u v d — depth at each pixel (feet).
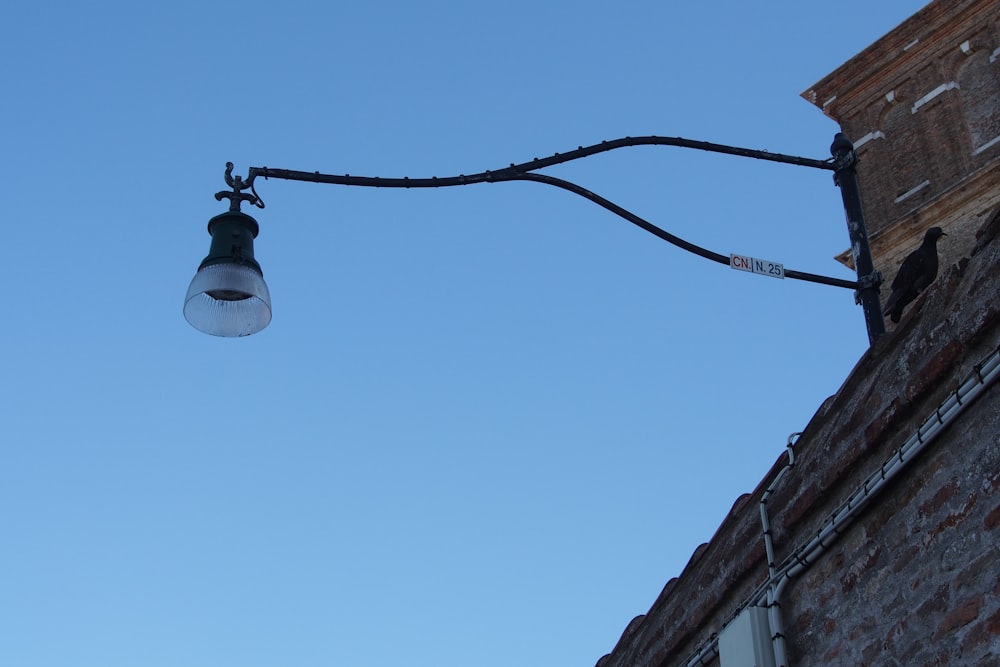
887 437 17.34
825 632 18.34
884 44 82.79
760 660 19.25
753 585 20.92
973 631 14.90
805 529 19.43
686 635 23.12
